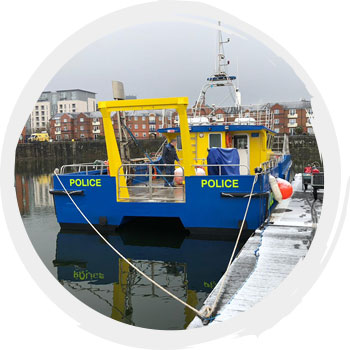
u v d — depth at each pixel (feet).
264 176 29.35
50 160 195.62
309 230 25.96
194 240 29.43
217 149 31.19
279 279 17.60
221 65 41.50
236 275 18.47
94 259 26.35
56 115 239.91
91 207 31.81
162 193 33.91
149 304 19.29
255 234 25.35
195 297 19.98
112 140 30.63
